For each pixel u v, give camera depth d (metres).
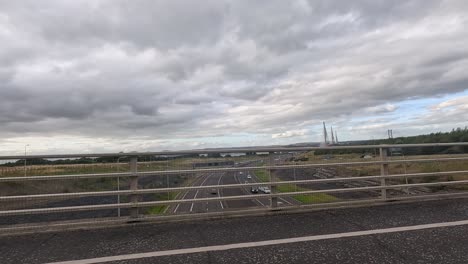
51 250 3.87
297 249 3.73
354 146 6.29
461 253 3.51
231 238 4.23
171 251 3.74
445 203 6.22
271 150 5.84
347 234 4.30
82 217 5.36
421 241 3.94
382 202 6.28
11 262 3.47
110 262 3.43
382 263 3.26
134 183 5.20
